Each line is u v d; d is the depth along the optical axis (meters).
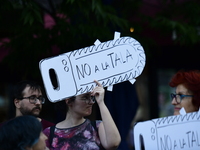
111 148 5.35
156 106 14.11
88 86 5.44
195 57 13.47
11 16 8.47
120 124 9.30
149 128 5.28
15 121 4.36
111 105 9.28
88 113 5.57
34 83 6.71
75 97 5.54
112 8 8.47
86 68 5.45
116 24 8.76
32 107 6.61
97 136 5.54
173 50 13.41
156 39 10.33
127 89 9.48
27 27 8.40
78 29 8.24
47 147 5.46
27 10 7.51
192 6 9.64
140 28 9.22
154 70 13.94
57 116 8.66
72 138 5.52
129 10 9.52
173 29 9.20
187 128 5.36
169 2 10.02
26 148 4.29
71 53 5.46
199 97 5.71
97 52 5.46
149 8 10.16
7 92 11.96
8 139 4.26
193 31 9.24
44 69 5.44
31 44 8.52
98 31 8.12
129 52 5.45
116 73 5.45
